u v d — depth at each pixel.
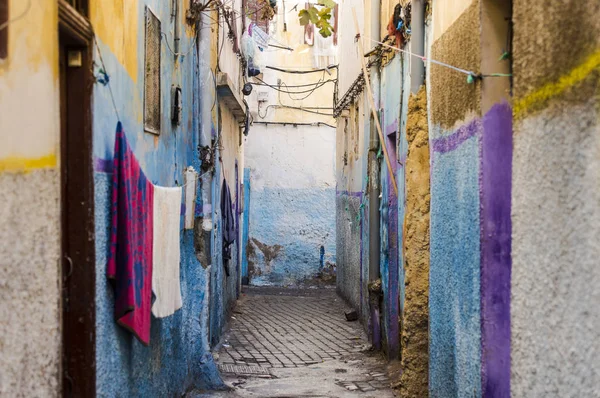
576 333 2.76
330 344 10.46
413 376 6.64
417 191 6.62
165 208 5.55
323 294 18.30
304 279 20.64
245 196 20.52
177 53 6.86
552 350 3.01
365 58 10.95
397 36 7.81
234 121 14.18
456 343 5.12
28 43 2.69
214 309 9.80
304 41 20.30
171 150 6.63
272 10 13.98
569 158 2.85
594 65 2.61
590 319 2.63
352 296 14.36
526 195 3.37
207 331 7.89
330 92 20.56
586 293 2.67
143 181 4.75
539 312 3.18
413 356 6.66
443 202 5.58
